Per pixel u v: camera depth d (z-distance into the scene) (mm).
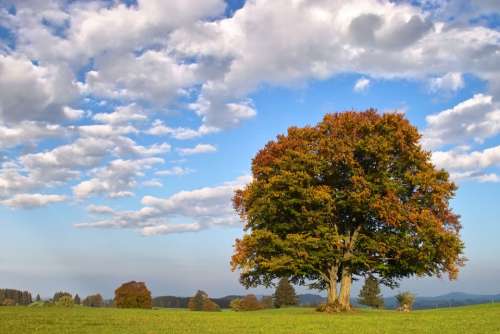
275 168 39438
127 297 73250
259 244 38281
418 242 36625
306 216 37094
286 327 24109
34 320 23969
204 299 86938
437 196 37188
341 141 37750
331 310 38656
